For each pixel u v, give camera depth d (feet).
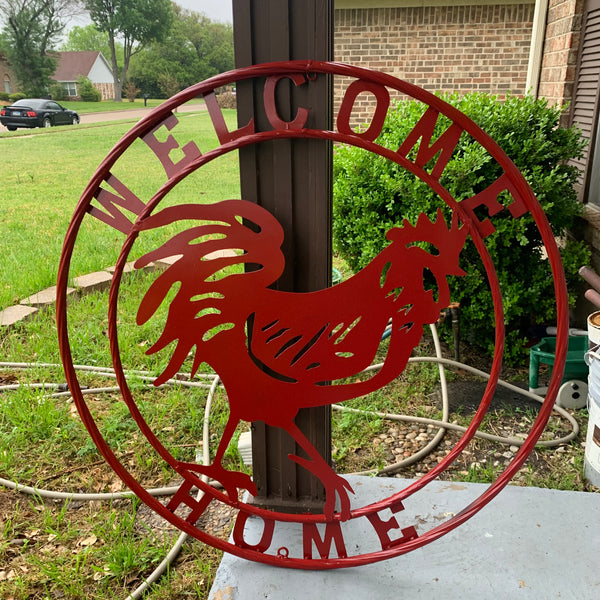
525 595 5.18
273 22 4.55
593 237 10.63
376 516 5.29
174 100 4.48
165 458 5.24
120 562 6.28
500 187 4.62
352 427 8.87
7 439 8.36
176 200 27.35
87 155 45.06
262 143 4.93
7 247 18.67
